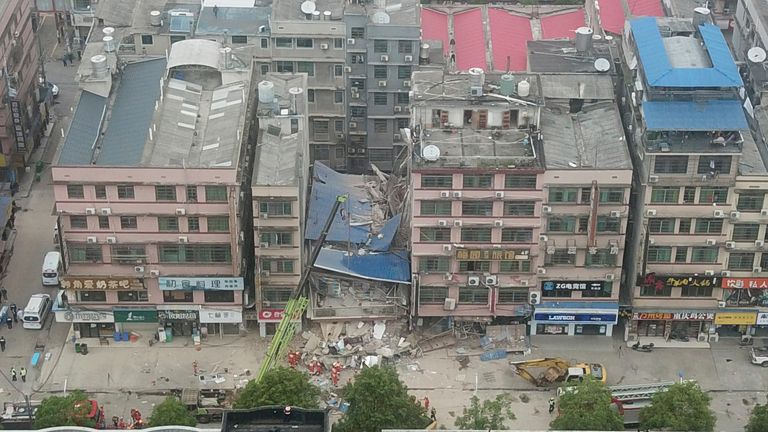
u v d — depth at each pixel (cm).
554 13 17138
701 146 12225
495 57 15838
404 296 13212
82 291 12888
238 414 9412
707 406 11631
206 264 12794
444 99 12850
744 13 15700
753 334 13375
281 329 12475
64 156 12344
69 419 11350
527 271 12888
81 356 13000
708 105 12362
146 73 14012
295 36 14775
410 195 13125
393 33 14725
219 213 12438
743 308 13075
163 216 12456
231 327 13312
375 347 12988
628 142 13038
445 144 12669
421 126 12925
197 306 12988
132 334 13238
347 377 12656
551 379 12531
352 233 13612
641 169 12506
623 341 13312
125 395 12488
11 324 13462
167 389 12562
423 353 13050
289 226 12581
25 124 15788
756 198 12444
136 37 14825
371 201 14262
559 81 13425
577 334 13375
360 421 11219
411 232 12925
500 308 13112
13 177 15588
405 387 11650
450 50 16162
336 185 14450
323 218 13800
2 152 15400
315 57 14912
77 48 18312
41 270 14262
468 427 11206
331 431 11300
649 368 12938
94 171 12175
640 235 12681
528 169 12262
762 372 12912
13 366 12888
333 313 13138
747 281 12875
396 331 13200
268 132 13350
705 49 12912
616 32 15775
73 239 12594
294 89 13588
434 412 12069
